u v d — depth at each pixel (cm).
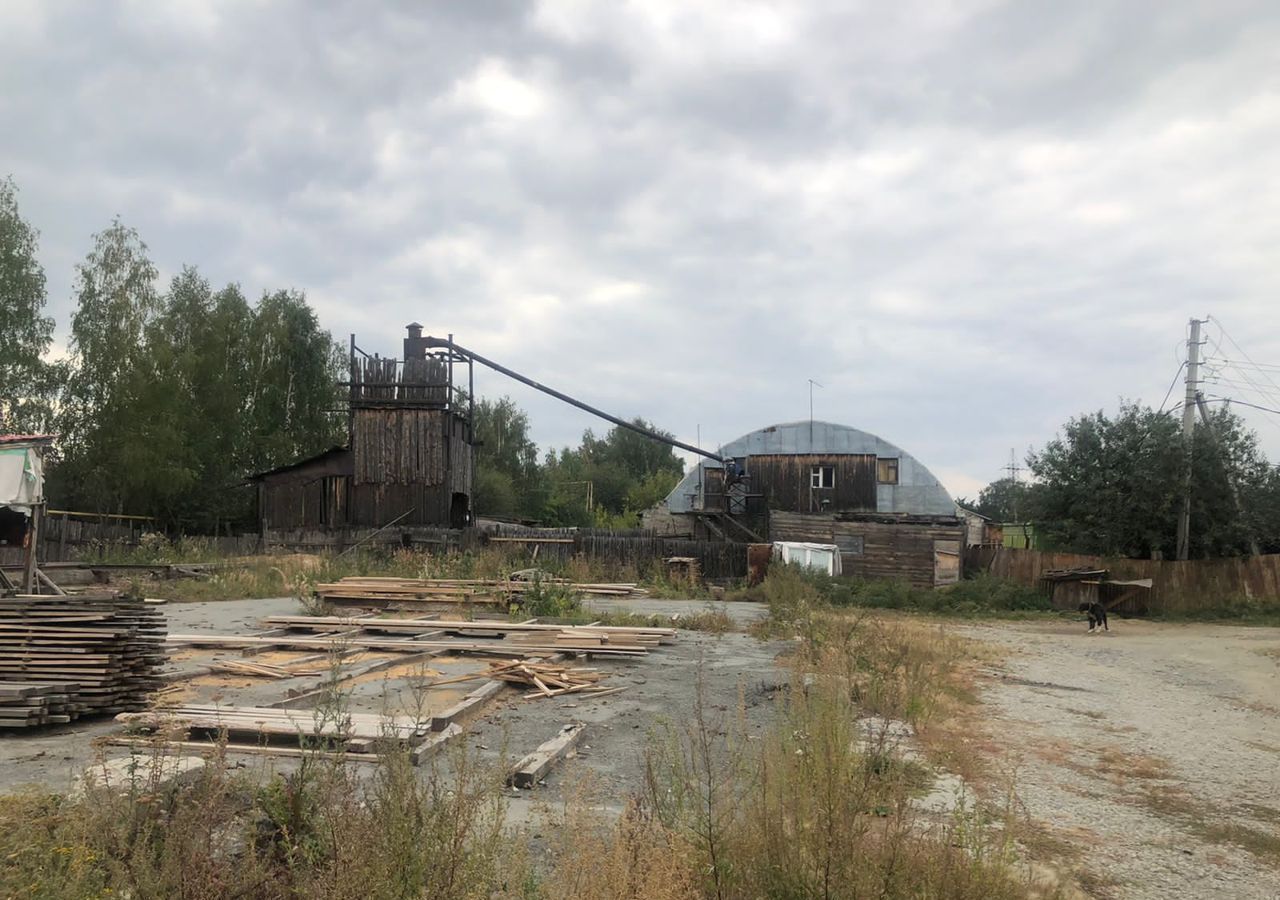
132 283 3916
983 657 1625
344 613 1916
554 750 710
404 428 3428
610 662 1350
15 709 733
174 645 1349
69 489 3750
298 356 4916
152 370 3800
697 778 466
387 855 341
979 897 409
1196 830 650
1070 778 783
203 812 399
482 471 6331
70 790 476
